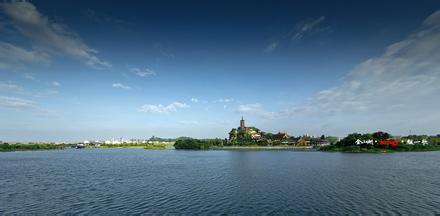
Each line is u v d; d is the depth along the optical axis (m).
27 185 77.44
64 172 109.19
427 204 52.12
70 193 65.31
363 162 139.25
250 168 115.25
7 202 56.81
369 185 72.06
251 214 46.69
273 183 76.06
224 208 50.44
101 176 95.94
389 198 57.19
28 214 48.25
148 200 57.19
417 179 82.25
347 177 86.56
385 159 158.38
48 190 69.56
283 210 48.72
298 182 77.50
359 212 47.31
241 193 62.91
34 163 154.88
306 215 45.91
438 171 101.31
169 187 71.94
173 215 46.50
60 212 49.19
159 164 141.50
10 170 117.94
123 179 87.69
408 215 45.47
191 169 115.12
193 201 55.84
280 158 172.50
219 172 103.00
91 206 52.88
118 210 49.88
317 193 62.16
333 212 47.34
